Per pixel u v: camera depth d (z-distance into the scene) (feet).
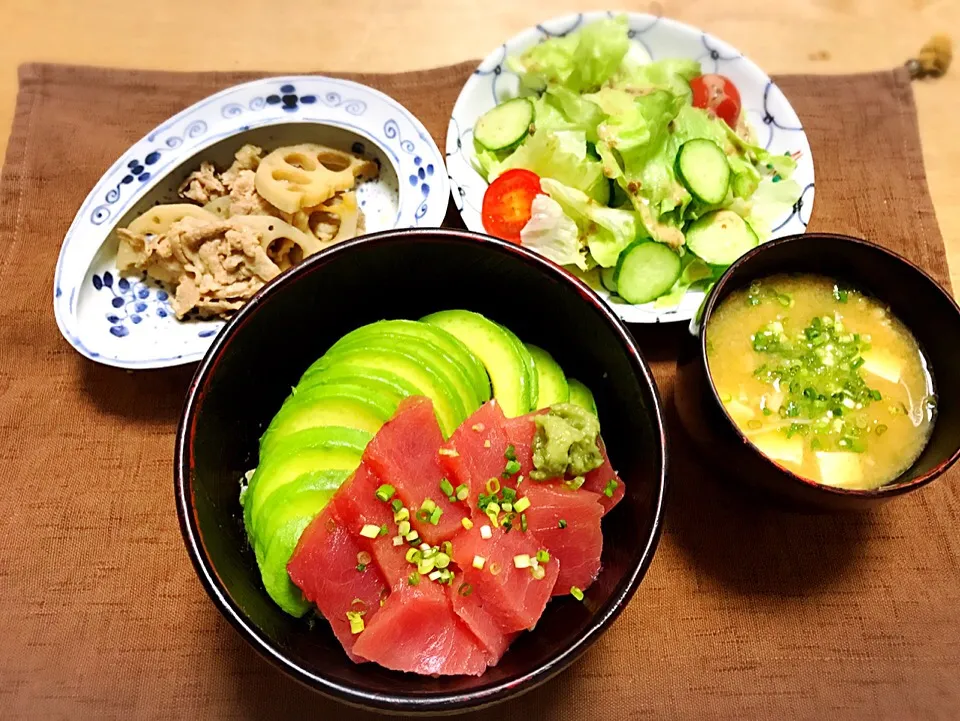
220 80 1.26
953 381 0.87
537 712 0.88
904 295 0.91
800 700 0.89
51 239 1.15
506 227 1.12
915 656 0.92
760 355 0.93
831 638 0.92
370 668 0.71
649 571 0.95
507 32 1.32
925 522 0.98
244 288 1.10
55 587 0.93
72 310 1.04
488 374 0.86
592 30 1.19
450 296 0.92
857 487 0.87
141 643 0.91
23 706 0.88
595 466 0.77
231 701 0.88
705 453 0.91
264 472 0.79
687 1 1.36
